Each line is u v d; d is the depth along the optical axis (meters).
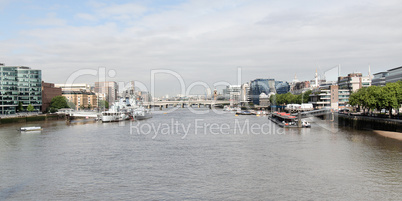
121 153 114.25
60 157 107.88
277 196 70.62
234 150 117.75
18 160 103.75
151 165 96.75
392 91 170.88
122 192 74.25
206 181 81.00
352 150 114.44
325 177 82.69
